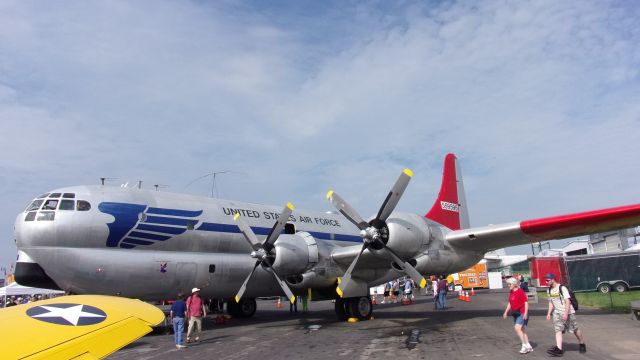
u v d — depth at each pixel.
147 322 3.09
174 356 9.80
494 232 13.16
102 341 2.73
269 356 9.35
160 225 13.43
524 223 12.65
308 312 21.25
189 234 14.03
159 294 13.47
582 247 60.47
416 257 13.66
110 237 12.53
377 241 12.85
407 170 12.63
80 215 12.16
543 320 13.64
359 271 14.97
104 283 12.34
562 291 8.29
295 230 17.30
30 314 2.90
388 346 9.96
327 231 18.59
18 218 12.35
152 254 13.18
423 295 36.66
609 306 17.88
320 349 9.91
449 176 19.83
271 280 15.62
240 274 14.88
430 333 11.70
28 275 11.92
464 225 19.73
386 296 30.27
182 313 11.07
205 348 10.76
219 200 15.69
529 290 22.38
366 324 14.22
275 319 17.47
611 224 12.17
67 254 11.91
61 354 2.50
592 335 10.45
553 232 12.93
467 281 42.72
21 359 2.35
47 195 12.45
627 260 26.80
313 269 14.34
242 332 13.46
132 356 9.91
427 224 14.07
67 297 3.36
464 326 12.91
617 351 8.48
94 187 13.08
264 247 13.95
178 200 14.37
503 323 13.32
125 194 13.25
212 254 14.54
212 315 20.48
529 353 8.49
